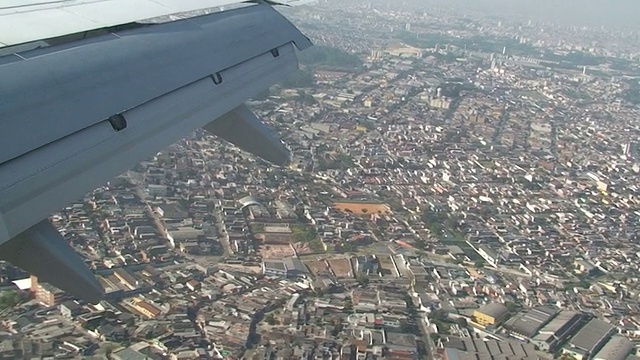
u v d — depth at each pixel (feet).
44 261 33.35
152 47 47.85
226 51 53.88
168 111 43.06
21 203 31.32
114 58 43.98
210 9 60.18
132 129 39.65
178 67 47.70
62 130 36.04
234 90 50.39
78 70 40.73
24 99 36.04
